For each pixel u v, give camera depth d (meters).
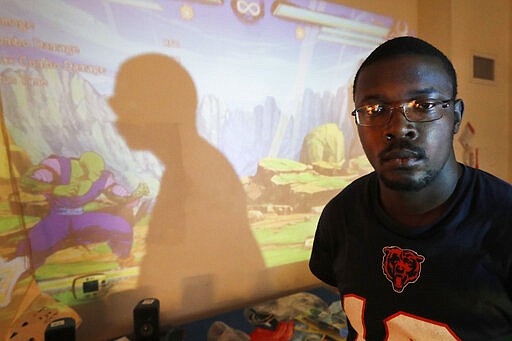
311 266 0.81
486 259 0.49
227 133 1.25
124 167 1.09
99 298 1.08
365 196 0.64
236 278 1.31
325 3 1.41
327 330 1.11
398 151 0.49
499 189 0.53
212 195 1.24
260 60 1.29
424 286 0.53
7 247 0.95
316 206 1.47
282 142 1.37
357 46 1.51
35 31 0.95
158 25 1.10
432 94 0.49
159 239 1.16
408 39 0.54
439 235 0.52
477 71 1.88
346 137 1.52
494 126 1.98
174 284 1.20
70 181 1.02
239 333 1.09
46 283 1.00
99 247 1.07
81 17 1.00
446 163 0.53
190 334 1.11
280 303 1.30
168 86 1.14
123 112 1.07
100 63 1.03
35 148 0.97
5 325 0.95
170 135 1.15
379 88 0.51
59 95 0.99
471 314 0.50
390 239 0.57
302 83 1.39
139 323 0.98
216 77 1.21
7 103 0.93
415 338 0.54
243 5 1.24
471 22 1.82
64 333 0.83
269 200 1.36
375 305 0.58
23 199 0.96
